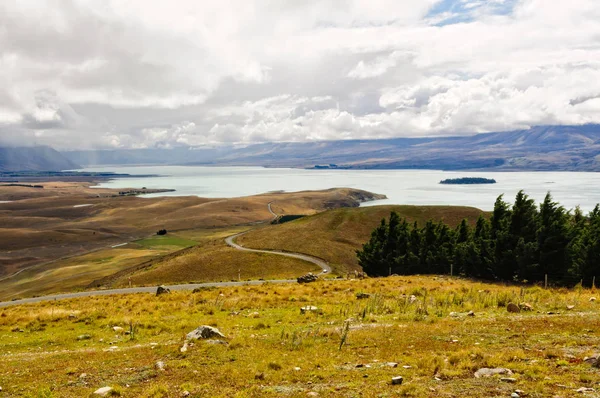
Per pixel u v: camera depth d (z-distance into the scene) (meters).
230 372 15.30
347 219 150.88
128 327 26.44
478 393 11.88
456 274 59.44
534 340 17.50
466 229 72.06
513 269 50.22
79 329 27.02
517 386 12.20
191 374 15.25
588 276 44.41
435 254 67.69
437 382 13.12
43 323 29.61
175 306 34.16
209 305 33.59
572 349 15.66
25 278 149.62
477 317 23.50
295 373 14.98
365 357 16.75
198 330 20.91
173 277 90.62
